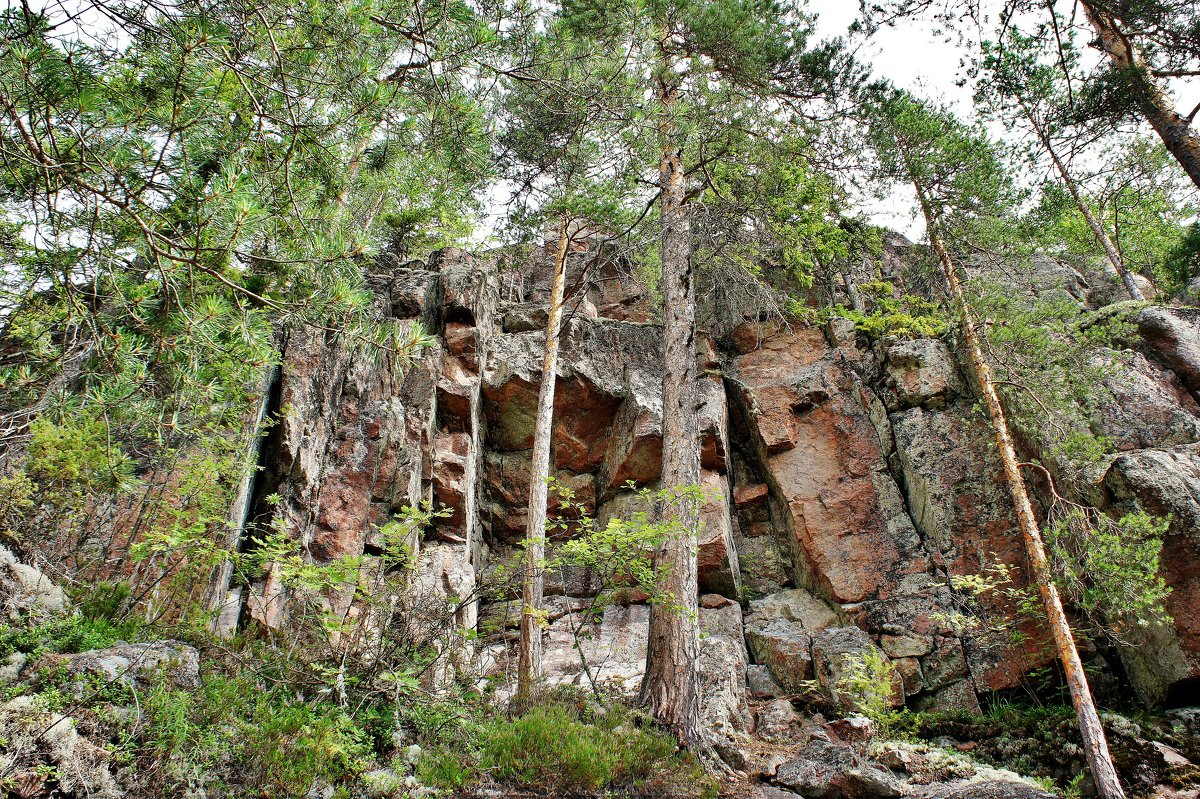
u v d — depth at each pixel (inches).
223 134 180.7
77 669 203.8
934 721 417.7
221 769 204.8
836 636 469.4
